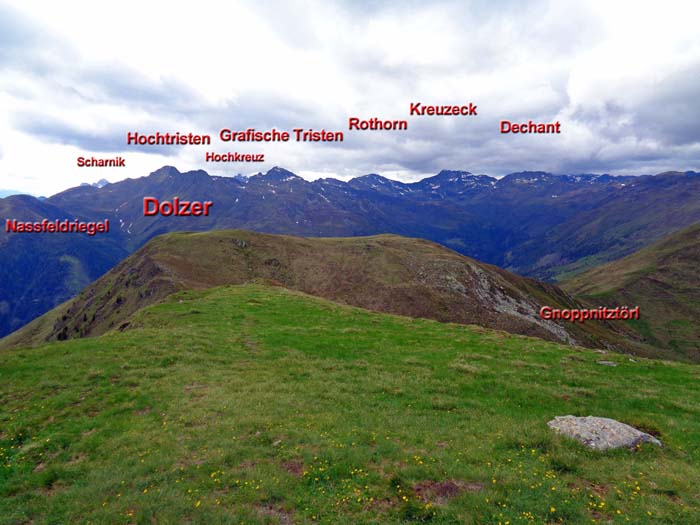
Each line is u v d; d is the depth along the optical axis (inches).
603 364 1206.9
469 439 697.6
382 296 5142.7
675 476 591.5
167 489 555.2
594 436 703.1
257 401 855.1
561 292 7785.4
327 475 578.2
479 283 5634.8
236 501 526.0
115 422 772.0
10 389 911.0
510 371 1099.3
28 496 571.5
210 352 1210.0
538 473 589.9
